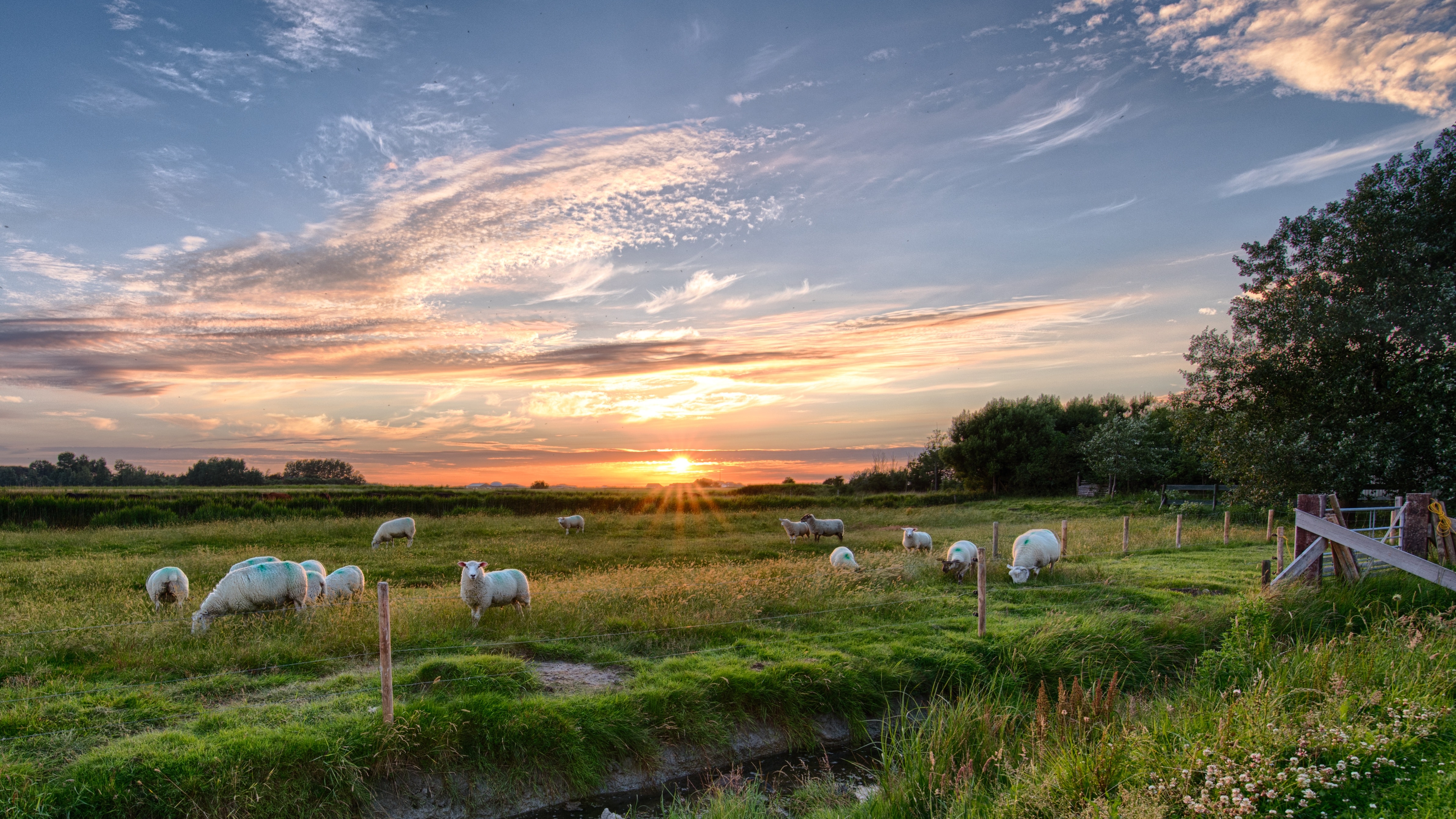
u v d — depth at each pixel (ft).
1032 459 173.58
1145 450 149.07
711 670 27.94
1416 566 32.91
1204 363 83.25
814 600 39.06
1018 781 17.44
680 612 35.70
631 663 29.09
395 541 76.54
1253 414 80.07
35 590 43.50
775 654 30.09
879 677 28.58
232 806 19.17
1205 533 74.90
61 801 18.16
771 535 91.09
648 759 24.07
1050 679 29.22
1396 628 25.98
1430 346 66.85
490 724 23.07
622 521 105.50
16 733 21.11
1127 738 17.98
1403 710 17.85
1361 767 15.70
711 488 172.04
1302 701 19.99
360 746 21.40
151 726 22.11
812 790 22.45
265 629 31.22
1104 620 33.27
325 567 56.65
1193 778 16.03
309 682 26.02
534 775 22.65
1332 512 37.99
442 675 25.90
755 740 25.91
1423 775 15.11
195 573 51.06
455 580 53.83
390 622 24.36
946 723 23.07
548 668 28.68
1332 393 72.23
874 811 19.08
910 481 222.07
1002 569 48.70
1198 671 27.17
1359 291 71.36
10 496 98.43
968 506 144.56
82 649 28.99
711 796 21.65
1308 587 35.88
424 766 21.90
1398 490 72.54
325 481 273.95
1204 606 36.17
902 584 44.01
